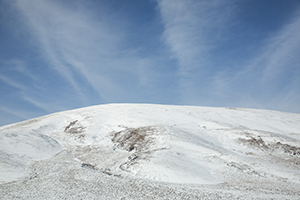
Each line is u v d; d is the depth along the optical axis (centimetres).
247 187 2045
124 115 6700
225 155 3344
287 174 2677
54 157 3625
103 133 5622
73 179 2272
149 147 3772
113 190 1784
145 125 5419
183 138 4000
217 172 2748
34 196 1738
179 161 2847
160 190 1738
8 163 2762
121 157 3481
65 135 5766
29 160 3216
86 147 4656
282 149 4294
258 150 4381
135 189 1788
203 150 3500
